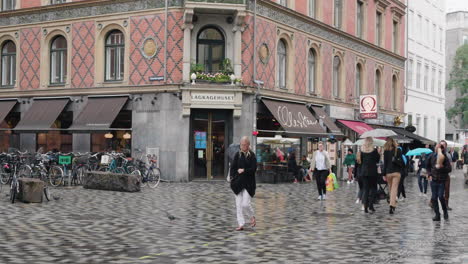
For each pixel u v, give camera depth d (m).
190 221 12.56
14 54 29.48
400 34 43.78
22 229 11.15
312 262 8.25
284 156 28.75
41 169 20.52
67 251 8.97
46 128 26.95
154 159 25.08
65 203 15.79
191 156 25.41
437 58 52.59
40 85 28.33
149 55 25.81
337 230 11.48
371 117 35.12
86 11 27.25
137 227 11.57
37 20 28.48
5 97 29.30
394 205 14.59
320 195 18.30
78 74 27.44
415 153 19.95
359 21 37.69
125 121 26.66
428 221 13.10
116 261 8.23
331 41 33.19
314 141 31.33
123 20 26.42
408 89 45.66
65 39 28.11
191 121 25.50
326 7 32.75
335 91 34.22
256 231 11.24
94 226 11.64
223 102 25.20
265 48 27.17
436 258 8.53
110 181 19.72
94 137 27.05
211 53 26.16
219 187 22.42
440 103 53.28
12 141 29.14
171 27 25.36
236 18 25.38
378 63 39.75
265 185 24.91
